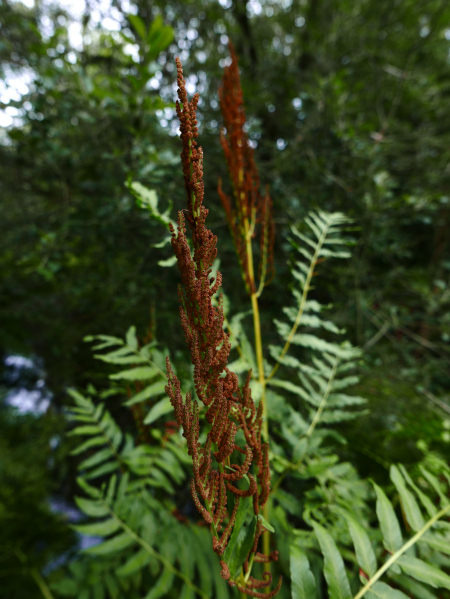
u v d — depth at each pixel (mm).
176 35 1064
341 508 401
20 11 1088
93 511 468
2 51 887
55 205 1216
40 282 1285
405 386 903
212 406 241
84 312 1178
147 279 925
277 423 565
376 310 1054
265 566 377
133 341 467
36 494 1169
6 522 1017
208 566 473
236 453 427
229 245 862
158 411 414
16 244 1057
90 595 499
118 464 513
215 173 966
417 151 1180
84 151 874
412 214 992
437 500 432
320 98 966
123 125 782
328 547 306
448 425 534
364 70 1366
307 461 431
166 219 403
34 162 960
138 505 481
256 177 421
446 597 382
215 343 246
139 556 452
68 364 1286
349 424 747
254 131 954
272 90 1262
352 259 988
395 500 493
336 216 515
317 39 1309
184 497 727
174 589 506
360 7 1357
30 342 1786
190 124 244
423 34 1381
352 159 993
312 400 458
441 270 1243
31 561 930
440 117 1255
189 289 245
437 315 1131
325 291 1081
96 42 1146
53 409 1683
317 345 454
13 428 1447
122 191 786
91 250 1088
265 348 840
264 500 289
